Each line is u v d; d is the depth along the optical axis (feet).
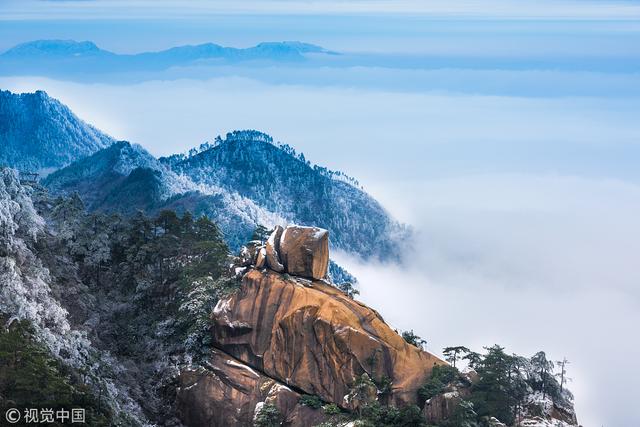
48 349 463.01
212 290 558.56
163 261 610.65
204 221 646.74
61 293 564.30
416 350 524.11
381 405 492.54
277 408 500.33
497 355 517.55
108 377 507.30
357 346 506.89
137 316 586.45
